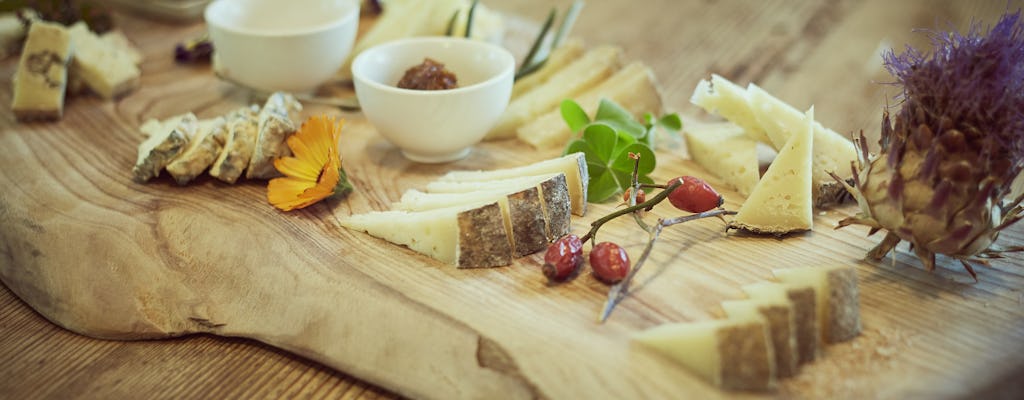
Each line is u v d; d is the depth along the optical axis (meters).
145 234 0.50
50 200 0.53
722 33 0.79
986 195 0.43
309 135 0.52
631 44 0.78
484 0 0.91
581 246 0.47
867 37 0.77
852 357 0.42
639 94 0.60
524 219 0.47
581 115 0.56
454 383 0.43
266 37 0.58
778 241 0.49
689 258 0.47
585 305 0.45
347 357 0.45
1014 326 0.43
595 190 0.52
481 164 0.56
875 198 0.45
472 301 0.45
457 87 0.57
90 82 0.63
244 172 0.54
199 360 0.47
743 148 0.54
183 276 0.48
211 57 0.69
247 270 0.48
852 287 0.43
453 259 0.47
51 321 0.49
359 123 0.61
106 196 0.53
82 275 0.49
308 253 0.48
